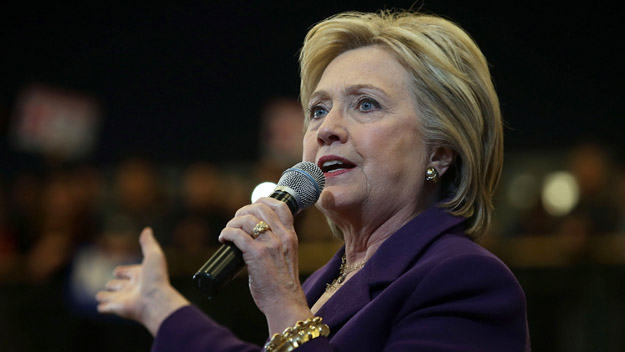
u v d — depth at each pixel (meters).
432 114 6.16
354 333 5.46
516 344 5.29
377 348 5.43
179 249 17.72
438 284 5.37
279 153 22.30
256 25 28.03
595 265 15.31
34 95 25.83
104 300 6.55
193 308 6.32
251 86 27.89
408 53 6.18
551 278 15.41
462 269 5.38
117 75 28.61
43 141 25.62
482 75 6.31
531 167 24.05
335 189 6.13
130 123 28.27
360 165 6.12
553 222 17.45
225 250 5.37
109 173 27.39
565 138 24.06
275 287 5.31
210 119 28.08
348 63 6.39
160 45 28.55
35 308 16.83
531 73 24.23
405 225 6.07
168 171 27.86
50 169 25.30
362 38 6.52
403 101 6.19
